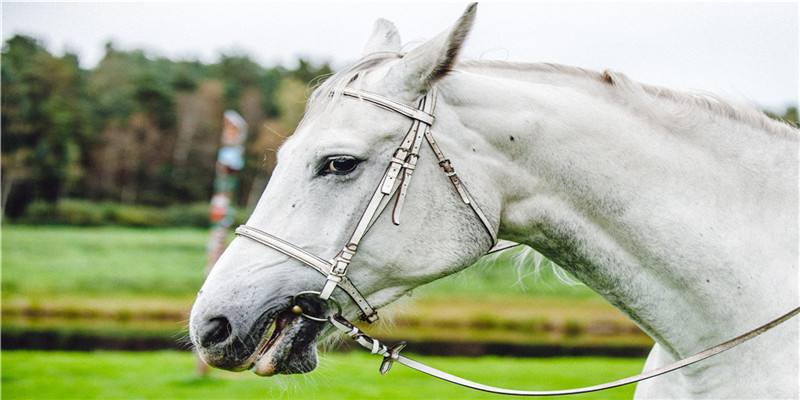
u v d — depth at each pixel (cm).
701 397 246
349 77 239
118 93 6344
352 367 1023
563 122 241
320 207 229
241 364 224
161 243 3647
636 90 253
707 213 239
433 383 880
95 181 5653
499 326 2030
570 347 1566
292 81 6247
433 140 232
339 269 225
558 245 250
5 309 2178
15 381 878
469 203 234
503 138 239
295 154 234
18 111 5419
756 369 232
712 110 253
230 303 223
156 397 786
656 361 272
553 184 243
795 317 230
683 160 243
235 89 6575
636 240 241
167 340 1633
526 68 257
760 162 247
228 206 986
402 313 263
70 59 6372
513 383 872
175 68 6988
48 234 3778
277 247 226
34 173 5159
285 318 230
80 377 917
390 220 230
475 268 294
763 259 237
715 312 239
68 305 2295
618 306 256
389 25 278
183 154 6031
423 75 230
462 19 224
